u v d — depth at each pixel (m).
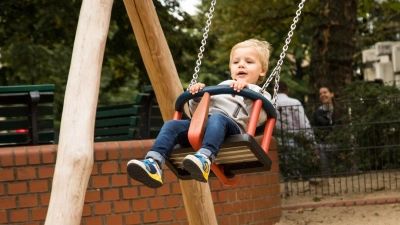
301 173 9.52
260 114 4.40
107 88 16.08
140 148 6.54
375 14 20.34
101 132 8.87
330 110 10.10
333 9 12.96
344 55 12.92
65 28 13.02
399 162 9.59
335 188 9.28
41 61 15.17
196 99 4.64
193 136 4.12
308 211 8.22
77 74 4.00
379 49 21.36
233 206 7.12
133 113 7.97
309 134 9.49
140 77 14.55
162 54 5.28
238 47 4.81
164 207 6.63
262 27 16.44
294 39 17.16
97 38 4.11
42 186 6.17
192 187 5.59
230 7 16.14
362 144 9.30
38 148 6.21
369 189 9.03
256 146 4.15
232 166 4.61
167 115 5.51
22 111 6.87
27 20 13.02
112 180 6.41
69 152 3.81
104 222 6.36
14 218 6.06
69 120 3.89
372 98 9.67
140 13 5.10
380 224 7.40
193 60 14.51
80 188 3.80
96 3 4.18
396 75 21.25
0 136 6.85
